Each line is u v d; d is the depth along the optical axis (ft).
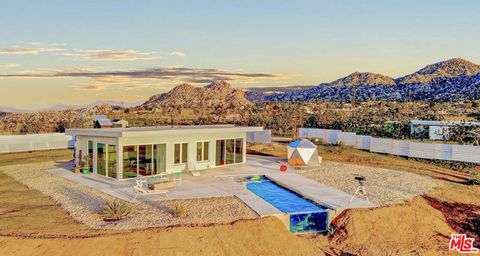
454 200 73.61
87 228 51.78
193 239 51.11
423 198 71.87
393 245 58.34
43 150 128.88
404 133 172.86
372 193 72.49
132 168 79.41
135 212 57.93
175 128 93.20
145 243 49.24
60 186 73.15
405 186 79.00
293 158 95.04
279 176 84.53
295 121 221.66
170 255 48.73
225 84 420.77
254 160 105.50
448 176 92.63
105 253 47.32
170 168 85.20
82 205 61.26
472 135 146.41
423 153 113.91
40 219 54.95
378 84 579.07
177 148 86.17
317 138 153.69
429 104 345.51
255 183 81.61
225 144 95.45
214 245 51.03
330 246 57.98
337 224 61.57
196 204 61.77
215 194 67.31
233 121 236.22
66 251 46.73
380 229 60.70
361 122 206.80
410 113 266.16
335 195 70.03
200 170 89.25
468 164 105.70
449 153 109.19
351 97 472.44
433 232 62.49
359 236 59.26
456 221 66.74
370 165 103.65
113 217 55.57
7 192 69.77
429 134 163.12
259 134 147.33
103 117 163.73
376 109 306.96
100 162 82.84
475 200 74.74
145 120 229.86
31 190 71.05
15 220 54.44
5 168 92.68
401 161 111.04
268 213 58.90
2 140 124.98
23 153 121.49
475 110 281.33
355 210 62.64
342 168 96.02
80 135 85.76
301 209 62.85
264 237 54.19
